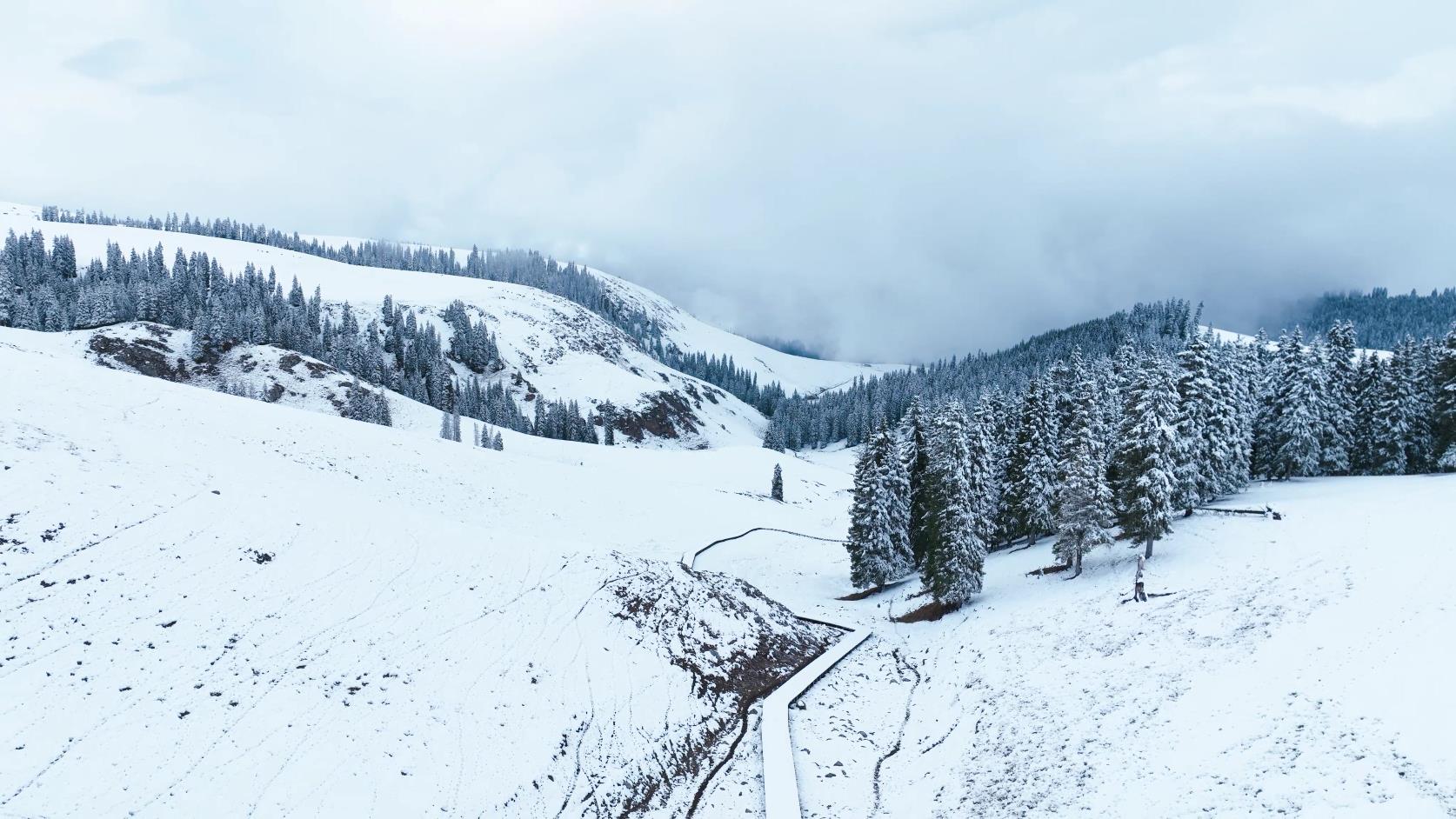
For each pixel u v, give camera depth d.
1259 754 19.03
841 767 26.36
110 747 16.52
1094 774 20.91
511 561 33.12
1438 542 29.44
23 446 24.97
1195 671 24.89
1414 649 21.27
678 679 29.64
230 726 18.61
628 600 33.47
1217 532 39.88
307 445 45.53
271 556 25.97
